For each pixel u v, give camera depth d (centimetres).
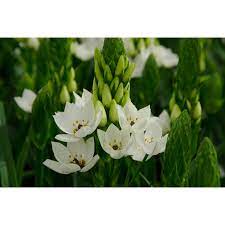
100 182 45
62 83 52
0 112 53
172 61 70
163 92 71
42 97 48
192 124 52
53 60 61
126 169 53
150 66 57
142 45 64
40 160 52
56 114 44
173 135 41
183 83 52
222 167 65
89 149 43
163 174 42
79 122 43
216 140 70
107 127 42
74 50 64
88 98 44
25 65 66
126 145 42
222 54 81
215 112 66
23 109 57
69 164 43
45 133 49
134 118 43
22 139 61
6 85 78
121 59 42
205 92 65
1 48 80
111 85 42
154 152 43
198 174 40
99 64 42
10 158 52
